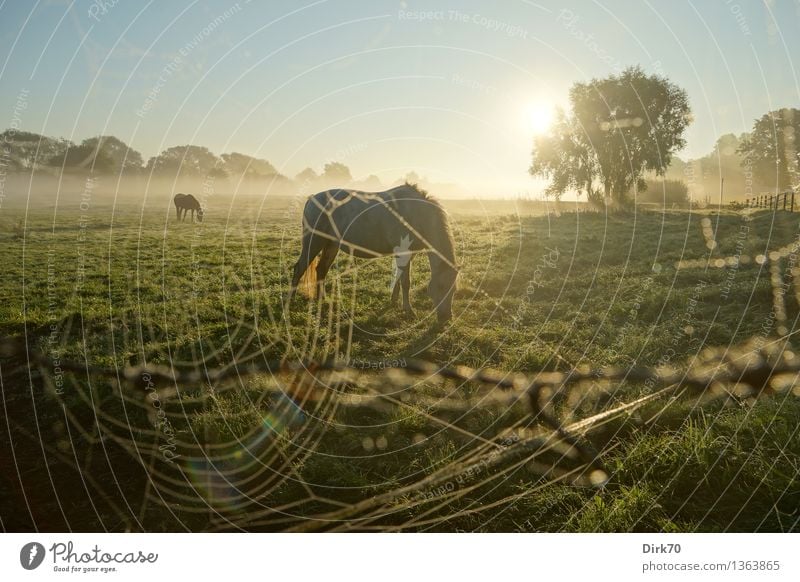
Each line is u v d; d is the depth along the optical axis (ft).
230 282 30.14
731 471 9.83
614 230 50.96
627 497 9.56
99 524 10.00
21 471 11.63
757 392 12.58
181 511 10.34
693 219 59.26
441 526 9.68
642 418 12.39
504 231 50.47
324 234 25.61
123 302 26.12
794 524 8.84
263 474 11.34
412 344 19.84
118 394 14.83
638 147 88.07
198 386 15.46
